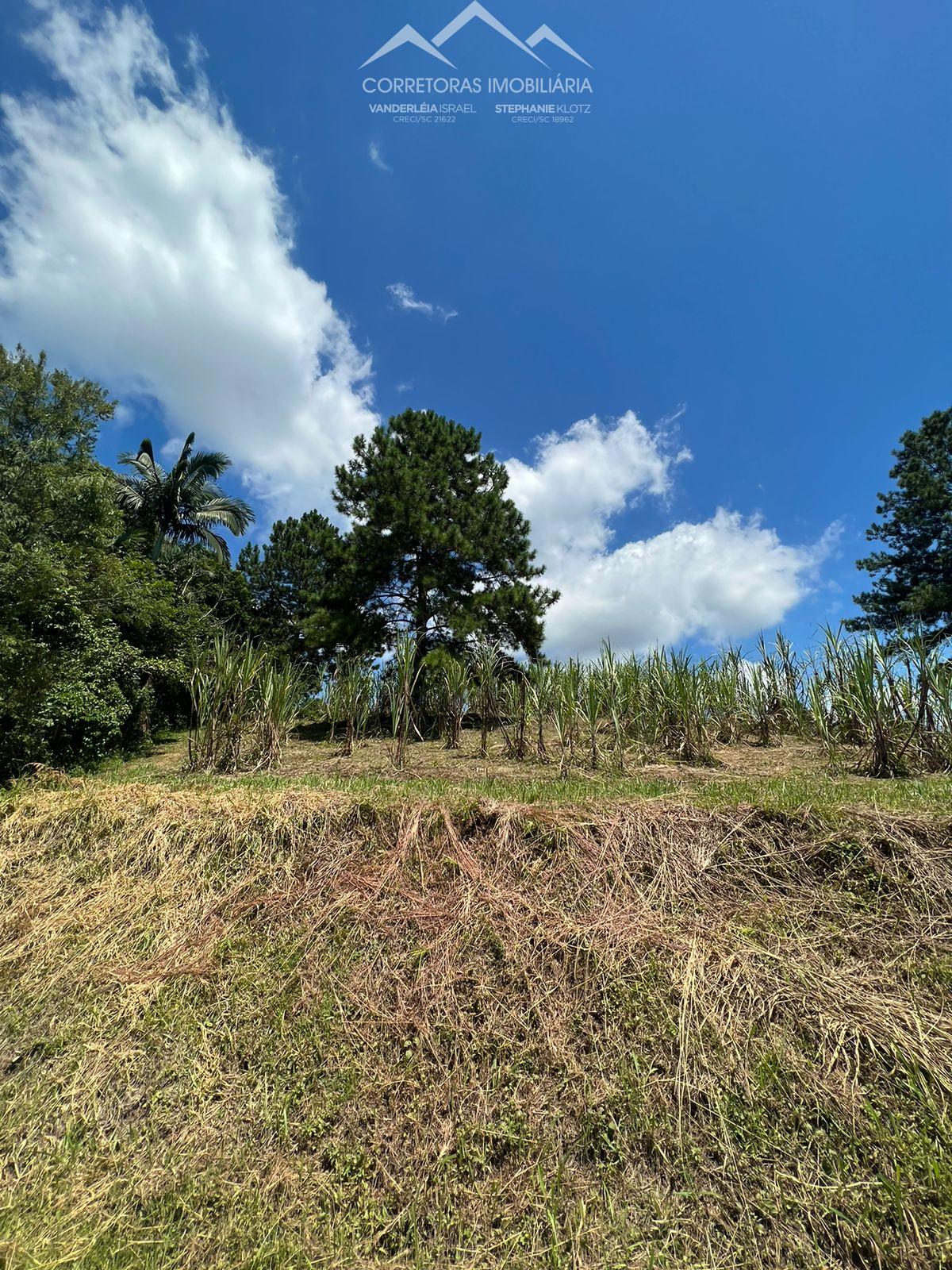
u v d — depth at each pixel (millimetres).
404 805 3518
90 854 3717
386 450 12656
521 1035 2338
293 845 3457
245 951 2885
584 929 2691
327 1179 1959
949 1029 2152
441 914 2873
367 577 12156
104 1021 2635
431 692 9250
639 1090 2086
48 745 6504
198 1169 2023
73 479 10961
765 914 2727
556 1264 1678
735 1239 1713
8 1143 2180
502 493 14656
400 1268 1717
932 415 20797
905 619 18453
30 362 14688
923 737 5176
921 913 2652
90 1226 1874
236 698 6332
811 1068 2094
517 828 3242
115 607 9078
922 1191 1730
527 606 12227
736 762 5918
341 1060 2322
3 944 3168
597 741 7043
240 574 19094
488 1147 2010
